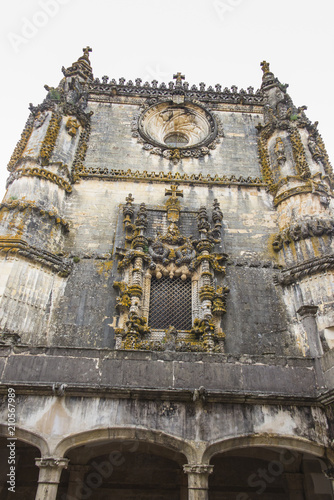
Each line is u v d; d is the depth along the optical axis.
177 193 23.14
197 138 28.34
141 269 19.23
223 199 23.47
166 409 12.09
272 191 23.64
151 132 27.67
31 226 19.50
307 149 24.48
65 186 22.36
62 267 19.38
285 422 12.14
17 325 16.84
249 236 21.92
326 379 12.62
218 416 12.06
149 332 17.67
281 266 20.47
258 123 28.22
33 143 23.30
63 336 17.56
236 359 13.12
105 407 11.97
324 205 21.34
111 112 27.88
